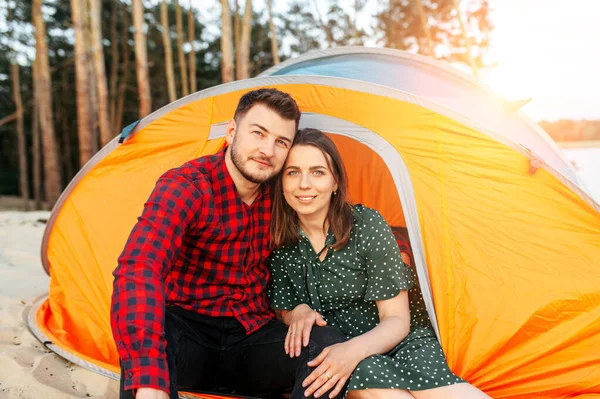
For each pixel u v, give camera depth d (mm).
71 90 22922
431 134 2271
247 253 1988
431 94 2816
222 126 2574
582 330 2068
